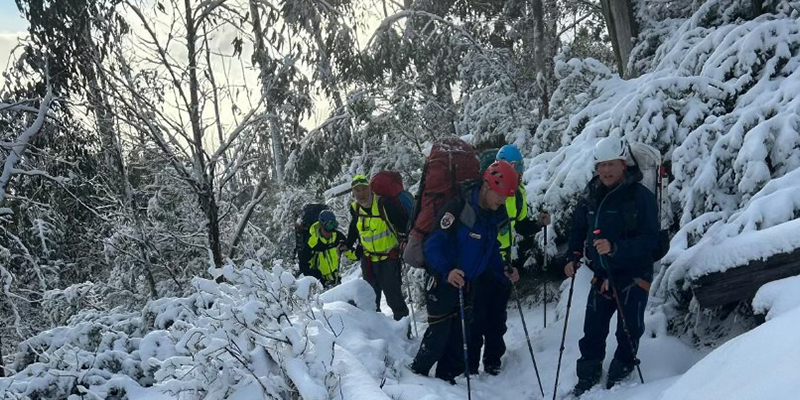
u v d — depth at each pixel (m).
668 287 4.26
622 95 6.27
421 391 3.69
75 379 4.40
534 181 6.23
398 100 11.10
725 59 5.40
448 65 12.50
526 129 8.44
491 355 4.72
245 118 8.63
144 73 8.18
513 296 6.84
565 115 7.07
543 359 4.66
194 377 3.51
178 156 8.38
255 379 3.50
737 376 2.66
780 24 5.23
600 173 3.84
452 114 11.93
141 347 4.75
